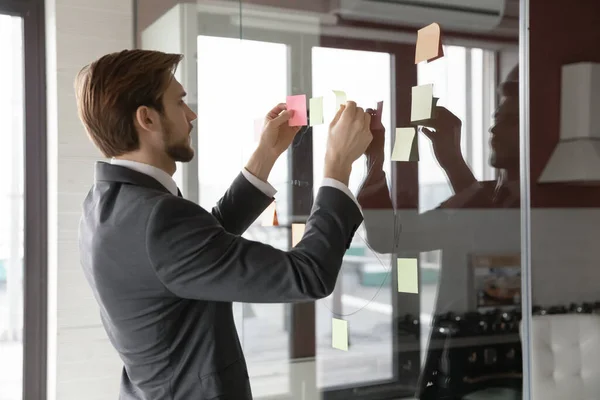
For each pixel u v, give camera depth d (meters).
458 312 1.10
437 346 1.14
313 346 1.45
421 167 1.16
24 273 2.11
